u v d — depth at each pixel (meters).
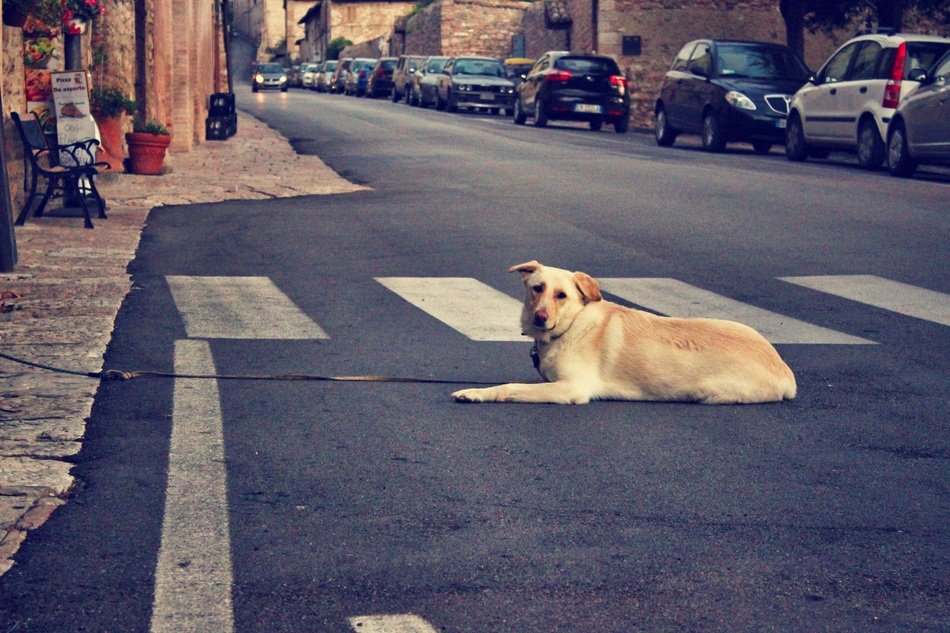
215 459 5.00
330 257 10.53
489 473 4.86
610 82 31.50
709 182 16.33
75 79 13.42
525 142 24.56
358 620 3.51
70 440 5.23
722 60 24.11
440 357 6.93
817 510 4.49
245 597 3.66
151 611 3.55
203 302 8.48
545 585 3.77
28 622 3.47
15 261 9.73
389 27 101.38
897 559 4.03
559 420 5.65
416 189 15.90
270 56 132.62
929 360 6.92
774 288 9.10
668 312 8.24
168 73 22.06
